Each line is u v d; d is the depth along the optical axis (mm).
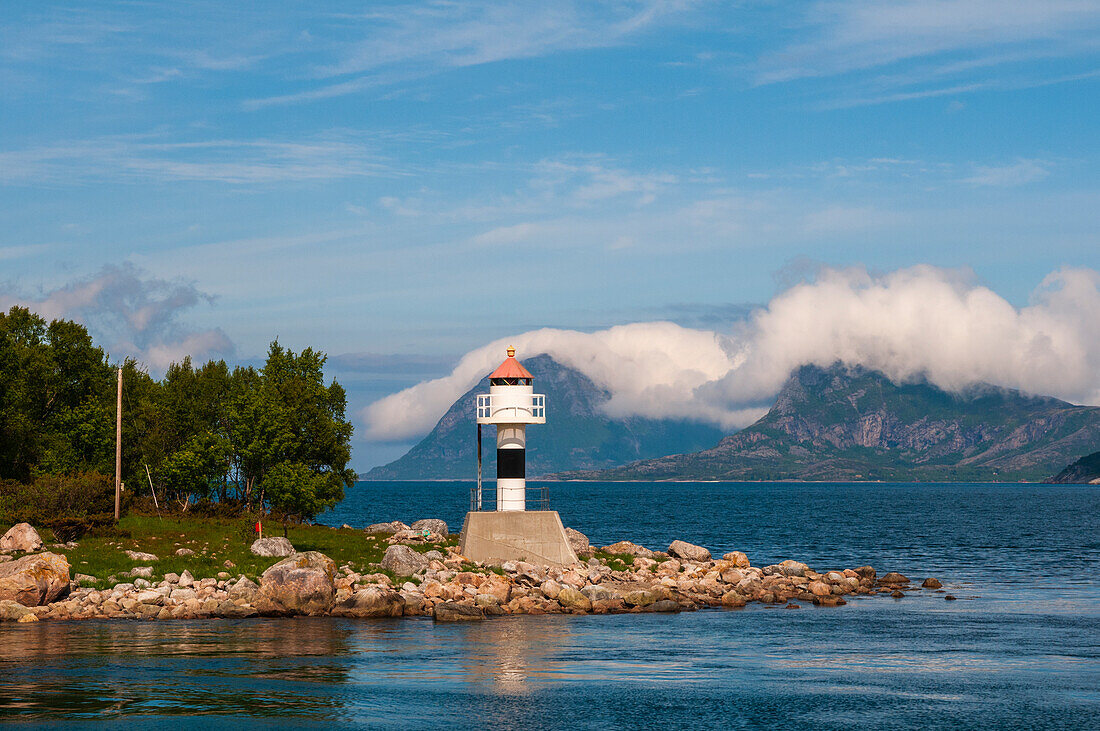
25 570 51875
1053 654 45750
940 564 94688
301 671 39500
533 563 66062
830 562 96938
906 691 38188
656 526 162000
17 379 87250
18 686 36312
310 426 89188
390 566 61812
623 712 34656
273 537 66750
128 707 33750
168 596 54031
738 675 40594
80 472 78625
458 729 32281
